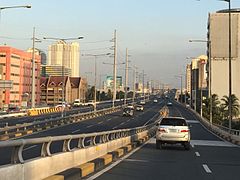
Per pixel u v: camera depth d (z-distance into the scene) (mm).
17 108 91938
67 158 12523
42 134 38125
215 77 133000
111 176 13336
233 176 14188
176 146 28922
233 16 132500
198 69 162625
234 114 113188
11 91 127812
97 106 120750
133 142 28328
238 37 132250
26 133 38688
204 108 111188
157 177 13461
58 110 90062
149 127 48625
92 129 47594
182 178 13406
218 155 22641
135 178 13086
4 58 127625
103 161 16188
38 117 66500
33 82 74812
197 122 82312
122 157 19859
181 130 25625
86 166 13508
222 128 50688
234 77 132625
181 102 173125
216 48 133000
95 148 16625
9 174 8297
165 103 168125
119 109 105875
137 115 90188
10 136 34344
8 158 17312
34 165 9695
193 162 18531
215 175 14336
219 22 133250
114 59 94625
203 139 40344
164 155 21594
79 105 123625
